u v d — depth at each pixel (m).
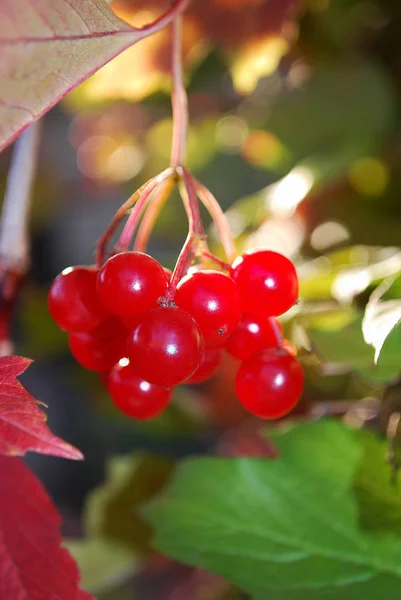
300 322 0.20
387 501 0.19
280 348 0.17
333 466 0.19
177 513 0.19
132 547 0.23
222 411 0.27
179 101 0.17
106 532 0.23
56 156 0.42
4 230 0.20
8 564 0.16
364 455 0.19
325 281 0.20
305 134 0.24
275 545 0.19
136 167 0.34
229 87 0.29
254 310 0.17
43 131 0.42
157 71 0.21
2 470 0.16
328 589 0.18
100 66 0.16
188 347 0.15
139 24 0.21
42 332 0.29
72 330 0.17
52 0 0.15
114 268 0.16
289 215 0.23
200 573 0.27
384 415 0.19
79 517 0.37
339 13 0.24
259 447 0.25
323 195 0.24
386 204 0.24
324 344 0.19
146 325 0.15
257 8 0.22
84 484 0.38
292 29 0.22
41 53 0.15
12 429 0.15
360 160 0.24
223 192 0.29
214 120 0.29
